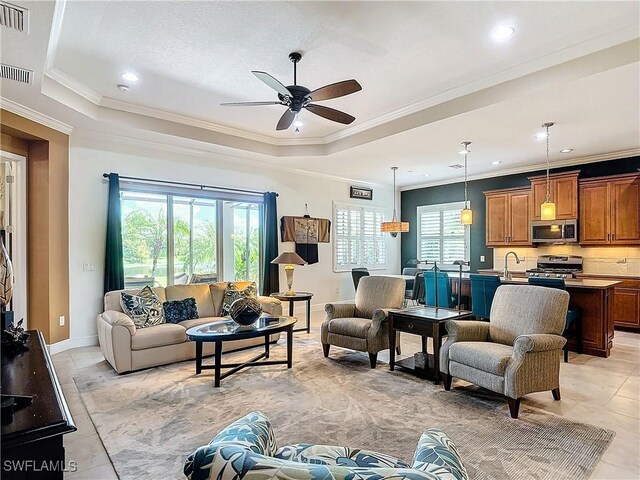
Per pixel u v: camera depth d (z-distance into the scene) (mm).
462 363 3129
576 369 3857
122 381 3504
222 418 2746
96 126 4598
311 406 2951
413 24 2916
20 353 2016
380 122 5102
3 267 1688
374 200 8586
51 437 1185
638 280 5555
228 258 6207
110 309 4172
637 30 2971
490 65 3611
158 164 5395
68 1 2605
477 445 2367
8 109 3828
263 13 2771
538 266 6824
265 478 792
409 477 768
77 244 4691
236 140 5691
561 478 2031
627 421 2699
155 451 2309
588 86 3445
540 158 6348
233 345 4484
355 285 7000
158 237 5461
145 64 3561
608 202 5902
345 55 3398
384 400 3074
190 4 2662
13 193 4270
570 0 2633
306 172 7242
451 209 8258
